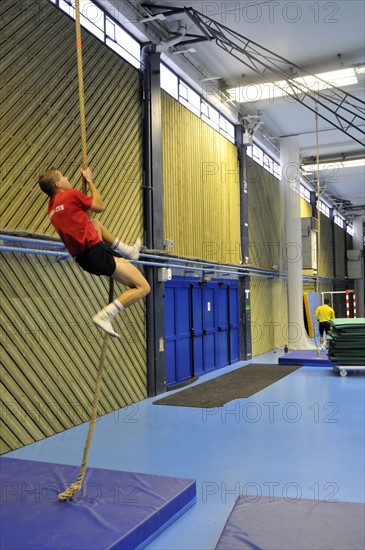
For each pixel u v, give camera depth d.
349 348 11.09
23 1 6.45
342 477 4.89
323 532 3.48
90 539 3.38
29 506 3.90
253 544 3.32
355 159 16.88
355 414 7.48
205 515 4.16
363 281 28.41
